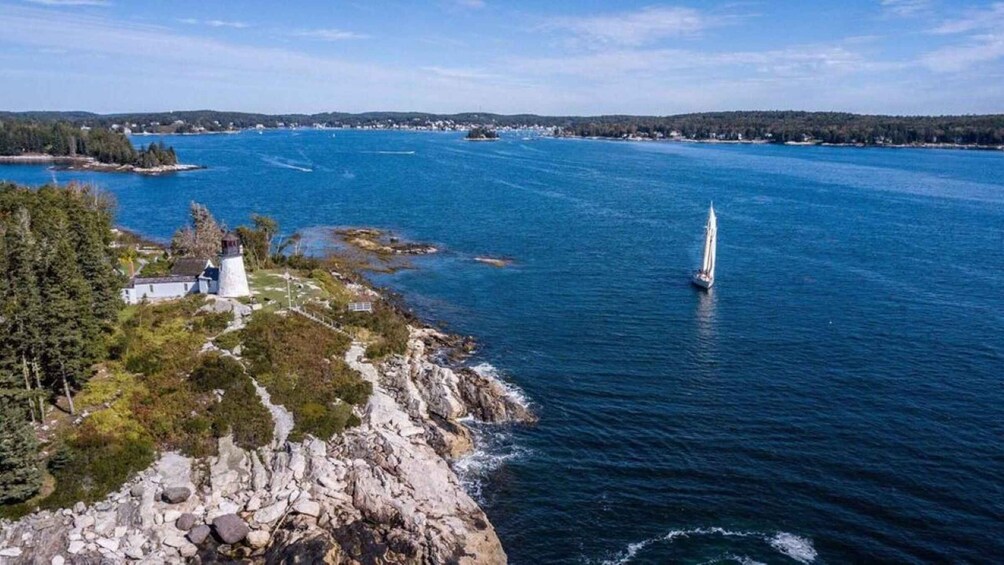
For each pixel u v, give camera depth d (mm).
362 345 75188
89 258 62719
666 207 187750
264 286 87500
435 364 76250
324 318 78562
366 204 190250
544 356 79438
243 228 106812
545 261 126062
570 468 56594
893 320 89812
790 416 64188
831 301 98562
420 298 102875
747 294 102938
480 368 75750
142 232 153000
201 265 83500
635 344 82750
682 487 53750
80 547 43219
